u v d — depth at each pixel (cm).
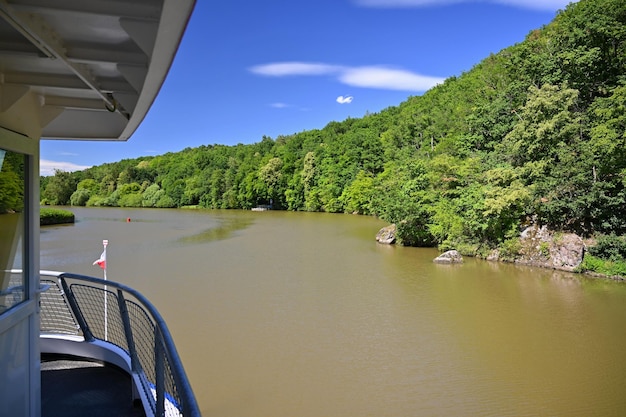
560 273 2084
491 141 3173
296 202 6525
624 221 2100
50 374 388
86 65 260
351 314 1470
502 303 1608
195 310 1498
